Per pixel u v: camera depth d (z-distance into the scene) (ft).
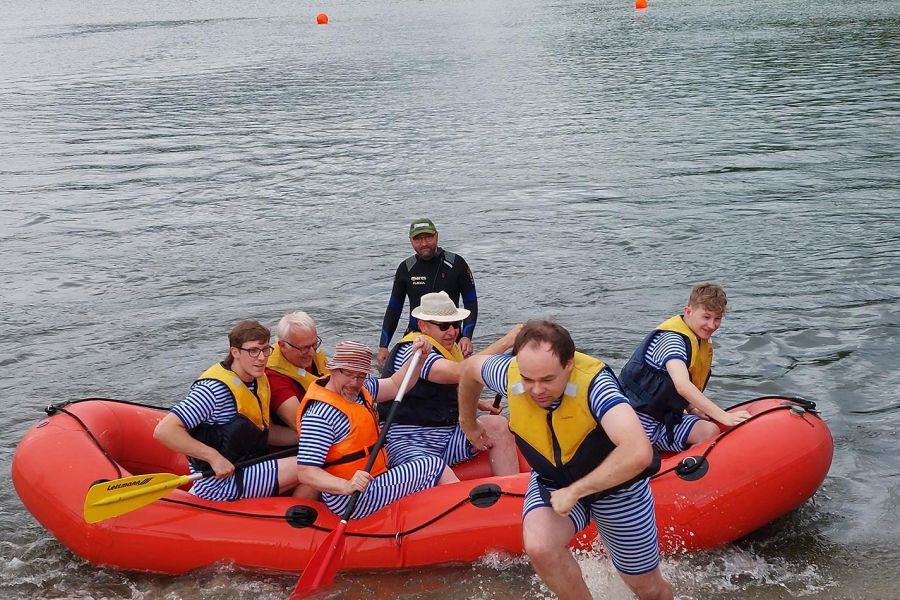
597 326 25.53
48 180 44.86
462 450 16.30
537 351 10.55
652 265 30.35
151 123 59.98
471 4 172.55
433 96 67.97
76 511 14.88
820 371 22.09
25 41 123.24
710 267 29.89
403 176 43.91
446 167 45.42
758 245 31.78
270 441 16.42
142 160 48.98
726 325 25.09
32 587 14.67
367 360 14.26
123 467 17.11
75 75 86.07
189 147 51.98
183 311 27.73
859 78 66.18
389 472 14.99
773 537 15.40
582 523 11.73
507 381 11.57
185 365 24.07
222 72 85.56
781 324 24.98
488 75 78.02
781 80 67.26
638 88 67.31
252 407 15.11
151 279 30.66
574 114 58.08
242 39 118.93
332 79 79.00
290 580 14.51
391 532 14.49
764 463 14.70
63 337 26.02
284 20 149.38
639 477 11.18
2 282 30.63
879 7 119.96
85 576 14.90
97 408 16.89
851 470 17.53
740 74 71.46
